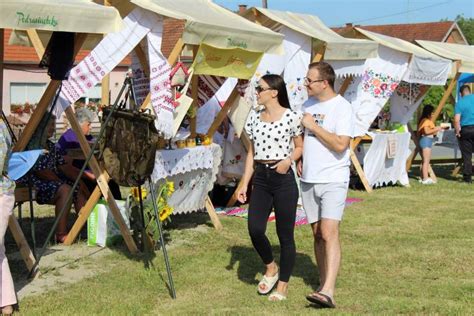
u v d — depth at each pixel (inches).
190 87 338.3
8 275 197.3
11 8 189.5
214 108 367.6
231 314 198.5
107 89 294.7
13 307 200.8
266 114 211.8
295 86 385.4
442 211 380.2
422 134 508.7
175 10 284.4
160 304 210.2
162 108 266.4
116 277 237.0
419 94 502.6
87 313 198.4
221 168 369.1
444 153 661.9
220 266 254.7
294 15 424.5
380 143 459.5
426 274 246.2
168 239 299.6
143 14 265.6
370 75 446.0
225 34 285.3
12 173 211.3
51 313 198.2
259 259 265.3
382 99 450.6
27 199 266.7
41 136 237.5
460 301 213.5
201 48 284.0
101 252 274.2
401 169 487.2
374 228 330.0
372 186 463.8
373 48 414.0
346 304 209.2
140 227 271.6
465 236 311.4
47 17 198.2
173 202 296.7
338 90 465.1
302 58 386.9
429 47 537.3
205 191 320.2
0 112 213.3
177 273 244.1
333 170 203.5
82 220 282.0
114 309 202.1
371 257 270.1
